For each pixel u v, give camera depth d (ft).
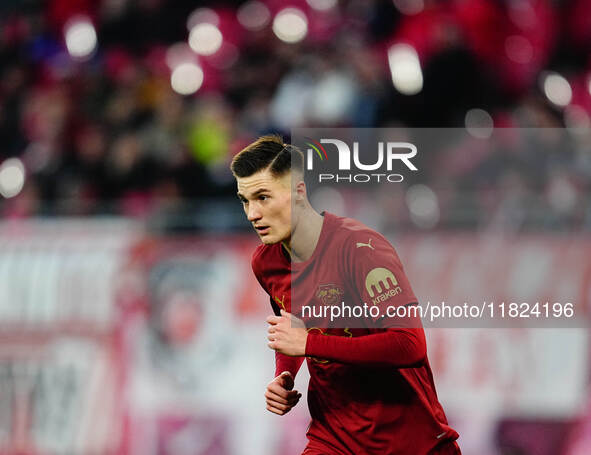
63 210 74.02
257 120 88.28
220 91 96.73
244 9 111.96
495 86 91.71
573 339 69.15
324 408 42.04
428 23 97.45
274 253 42.32
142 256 72.18
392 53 90.33
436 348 69.62
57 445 71.67
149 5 108.47
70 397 71.82
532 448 68.64
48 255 73.20
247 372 70.28
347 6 105.91
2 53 110.83
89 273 72.43
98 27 108.78
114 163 85.51
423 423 40.68
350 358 37.60
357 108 85.40
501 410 69.15
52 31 111.96
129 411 70.95
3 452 72.13
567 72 110.42
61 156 90.48
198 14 109.40
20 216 74.90
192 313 71.26
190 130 86.48
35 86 106.11
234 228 71.87
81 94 96.07
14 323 72.95
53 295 72.69
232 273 71.20
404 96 86.69
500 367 69.21
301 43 97.76
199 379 70.69
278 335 38.04
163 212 72.59
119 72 97.71
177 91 95.91
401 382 40.40
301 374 69.56
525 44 100.78
